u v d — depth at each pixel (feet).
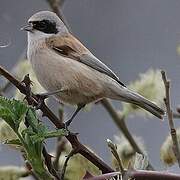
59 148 21.54
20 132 13.73
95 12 46.70
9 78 15.31
